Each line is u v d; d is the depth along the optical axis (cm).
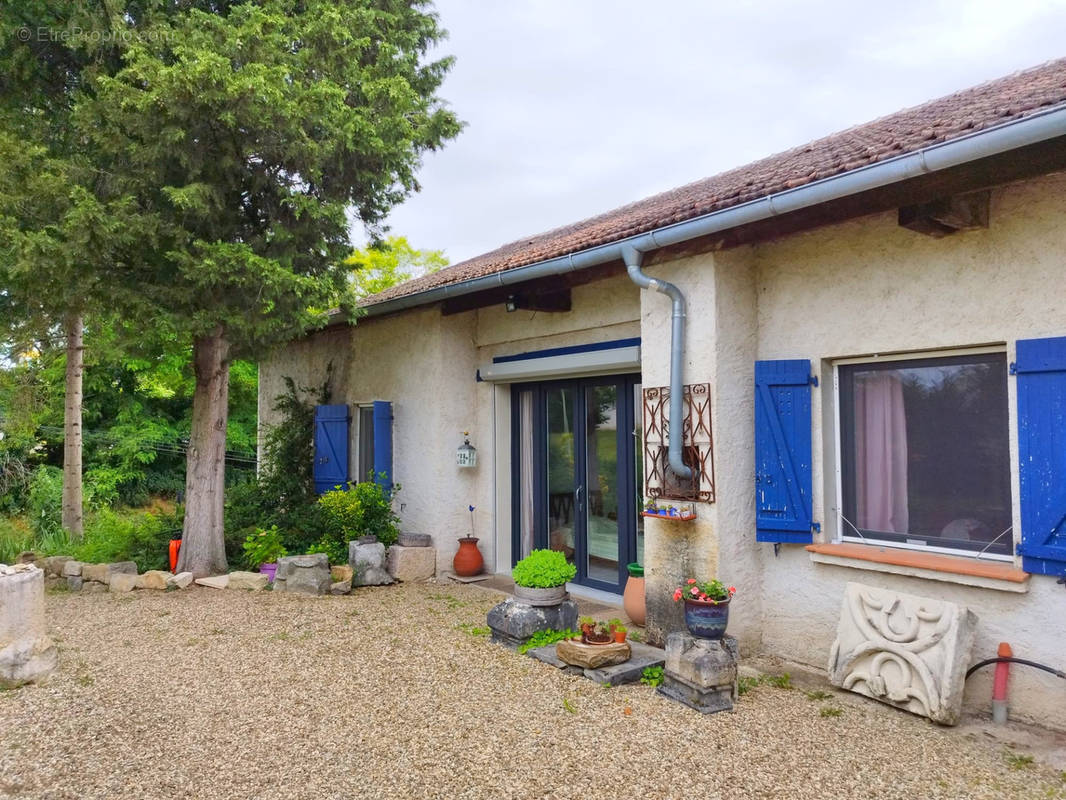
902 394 452
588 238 563
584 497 711
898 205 397
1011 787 305
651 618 523
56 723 370
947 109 548
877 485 464
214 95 552
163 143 579
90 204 532
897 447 454
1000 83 630
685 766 320
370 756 330
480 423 806
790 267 493
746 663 477
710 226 440
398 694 409
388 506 817
